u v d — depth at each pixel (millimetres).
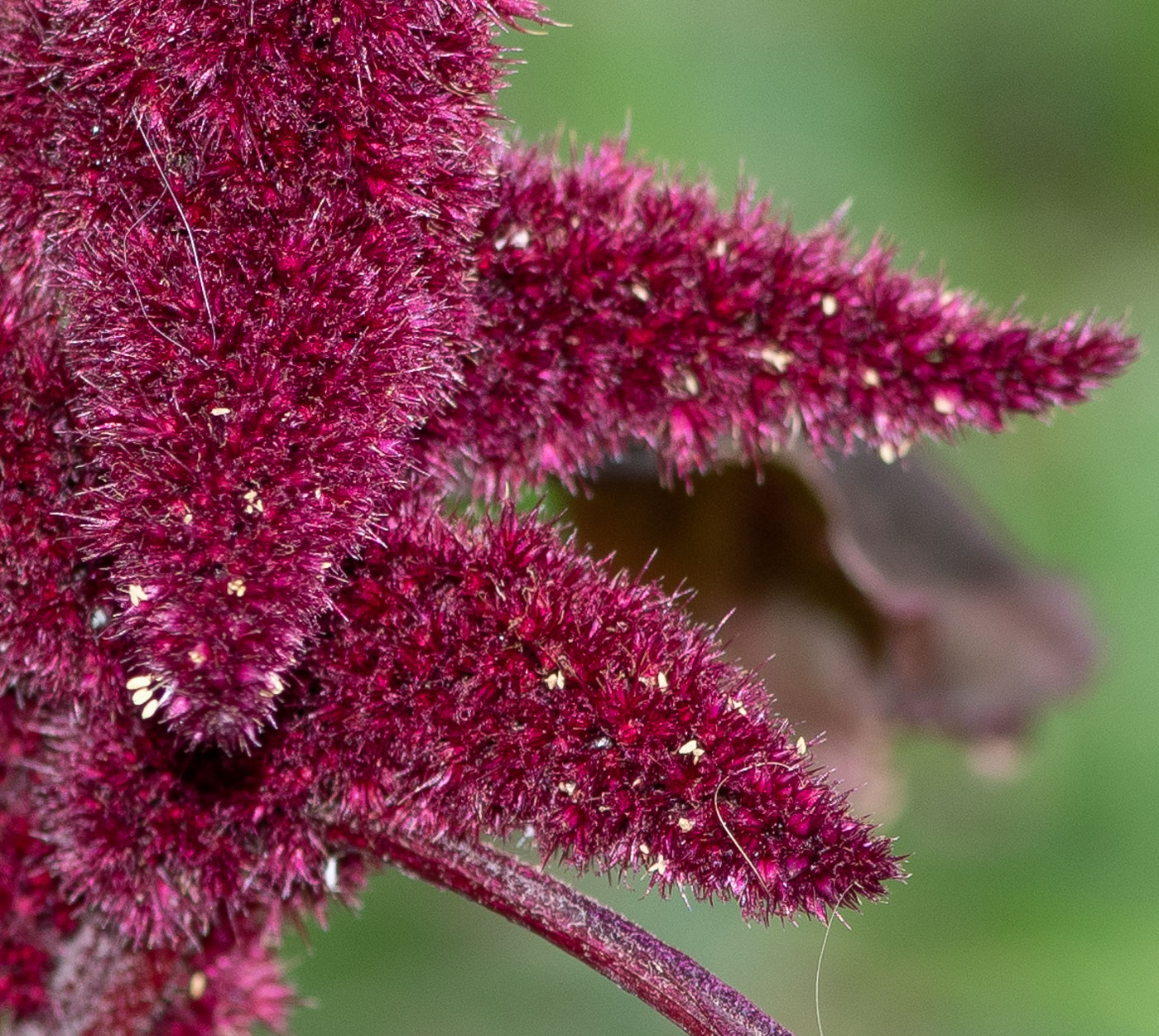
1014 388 267
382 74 253
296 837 265
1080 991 323
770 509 303
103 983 273
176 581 247
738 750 253
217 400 249
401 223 254
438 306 258
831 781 258
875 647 308
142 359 249
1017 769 316
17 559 262
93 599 263
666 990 259
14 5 260
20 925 272
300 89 252
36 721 272
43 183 260
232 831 265
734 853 251
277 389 249
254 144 252
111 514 249
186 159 254
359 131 253
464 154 257
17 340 262
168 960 273
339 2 252
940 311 268
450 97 256
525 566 260
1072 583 321
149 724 264
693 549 305
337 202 253
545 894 262
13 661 264
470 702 257
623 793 254
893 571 315
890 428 270
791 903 251
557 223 267
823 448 274
